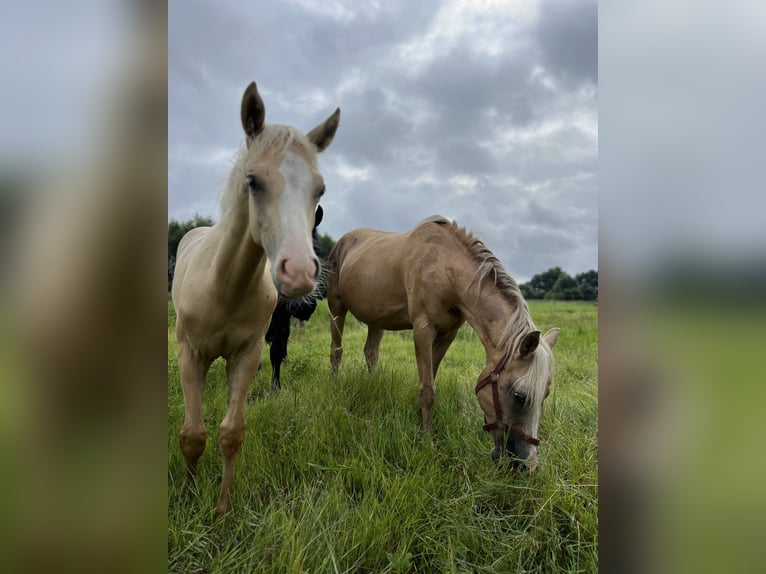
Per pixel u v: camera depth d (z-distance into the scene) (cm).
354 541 197
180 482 243
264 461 262
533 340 276
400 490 228
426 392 348
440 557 198
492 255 338
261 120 208
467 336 833
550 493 234
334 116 236
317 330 898
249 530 204
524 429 279
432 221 389
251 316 242
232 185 220
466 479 250
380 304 418
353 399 360
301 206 187
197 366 244
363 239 495
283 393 378
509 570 197
